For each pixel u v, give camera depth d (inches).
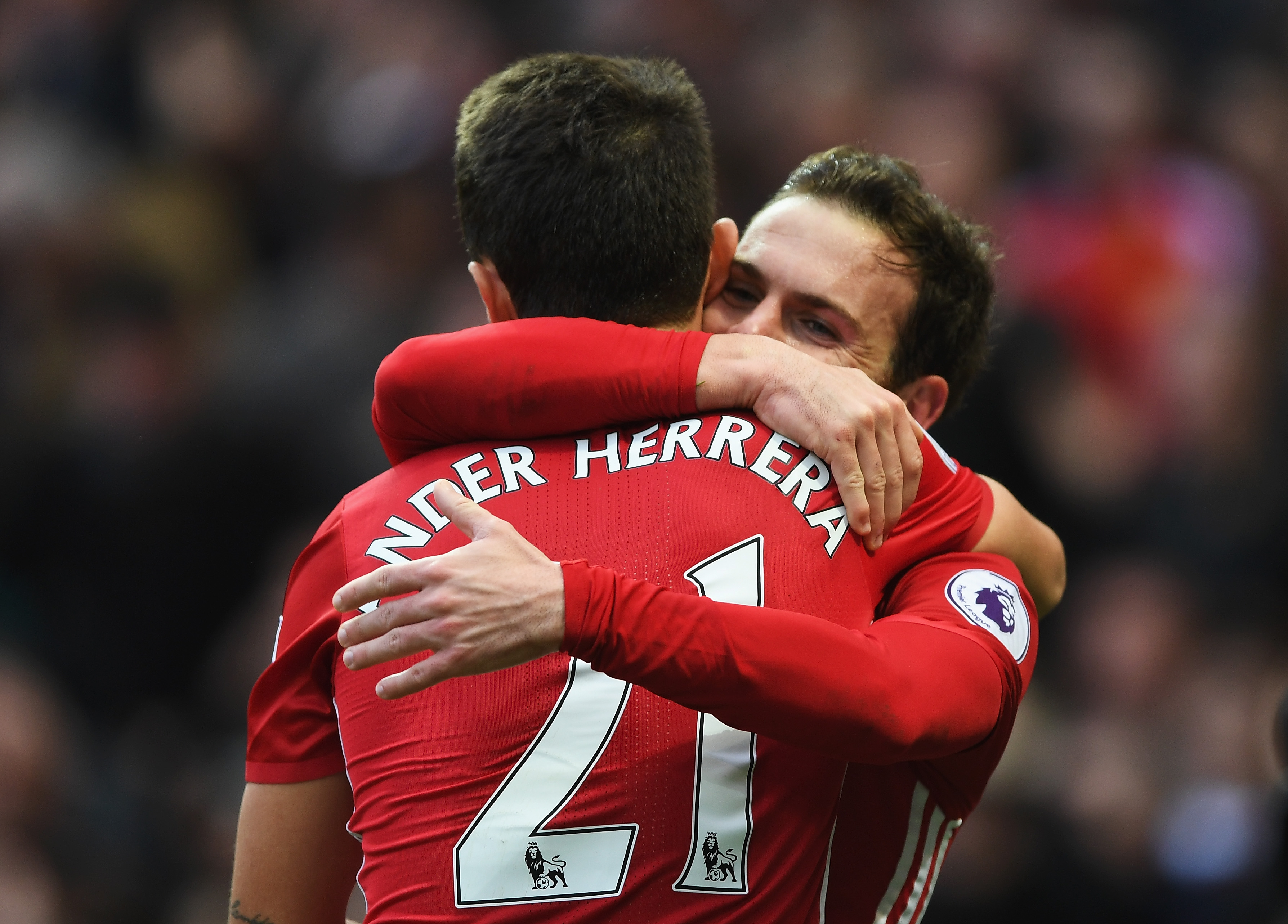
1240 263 904.3
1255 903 600.7
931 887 227.8
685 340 219.0
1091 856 622.2
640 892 195.9
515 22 962.1
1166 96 974.4
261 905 226.1
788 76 903.7
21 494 745.0
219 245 892.6
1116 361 825.5
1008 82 936.9
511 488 212.4
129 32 956.0
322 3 968.3
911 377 267.6
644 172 223.0
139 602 736.3
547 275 225.3
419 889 201.2
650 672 181.6
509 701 200.8
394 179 852.0
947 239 264.4
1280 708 329.4
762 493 211.0
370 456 727.1
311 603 220.5
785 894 201.8
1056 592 265.7
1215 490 768.3
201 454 740.7
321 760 222.4
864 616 212.1
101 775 677.9
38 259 819.4
